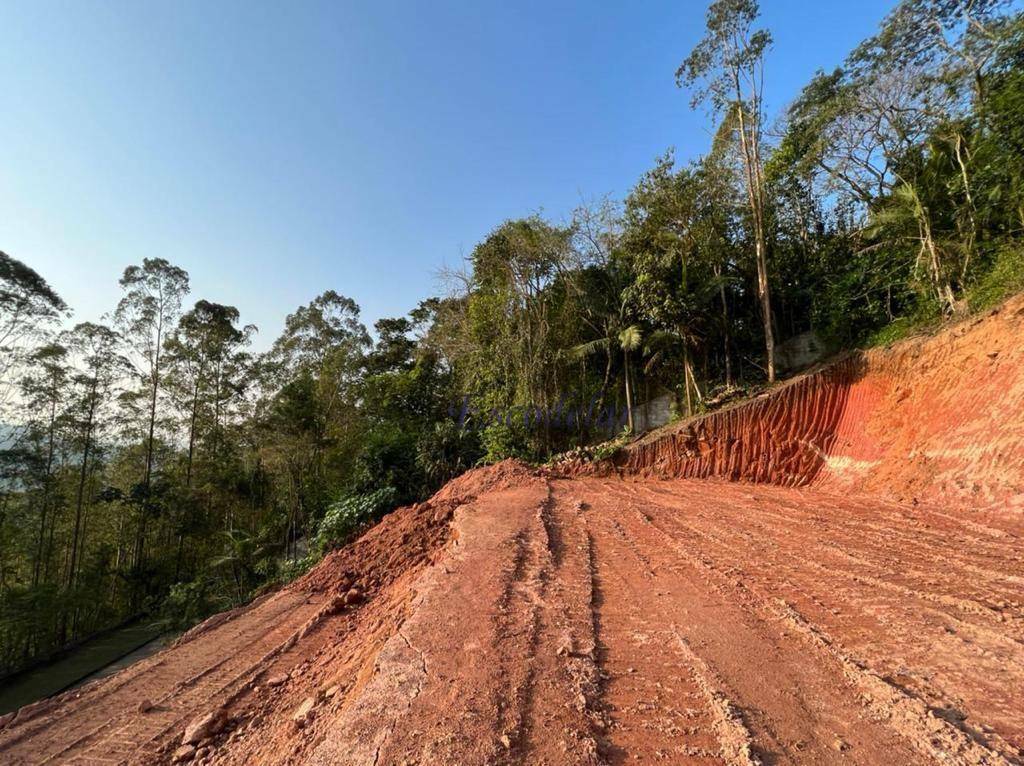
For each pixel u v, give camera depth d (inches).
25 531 638.5
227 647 225.8
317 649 209.2
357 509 539.5
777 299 646.5
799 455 463.8
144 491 763.4
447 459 665.6
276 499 857.5
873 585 175.3
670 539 254.5
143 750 150.9
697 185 589.6
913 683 108.2
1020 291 339.3
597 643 133.4
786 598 165.2
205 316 928.3
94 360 729.6
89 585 668.7
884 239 518.6
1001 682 106.8
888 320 507.2
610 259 685.3
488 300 693.3
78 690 201.2
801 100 587.5
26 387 647.8
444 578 191.5
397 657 124.6
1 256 607.5
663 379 665.6
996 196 394.6
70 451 706.8
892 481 363.9
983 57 418.6
